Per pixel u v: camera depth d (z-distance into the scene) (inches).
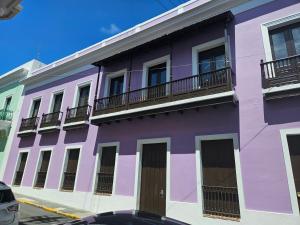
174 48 438.0
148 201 386.0
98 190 454.0
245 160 308.5
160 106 384.5
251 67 341.7
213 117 352.8
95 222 133.1
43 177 573.6
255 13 364.5
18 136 681.6
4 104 807.1
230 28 381.1
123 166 428.5
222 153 336.8
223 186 321.4
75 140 536.7
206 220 312.8
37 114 671.8
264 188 286.2
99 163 474.0
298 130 282.5
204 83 380.2
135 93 459.5
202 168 345.7
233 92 324.8
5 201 250.4
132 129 441.4
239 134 323.0
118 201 409.7
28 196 561.3
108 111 460.1
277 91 297.3
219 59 384.8
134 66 487.8
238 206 300.7
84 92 582.2
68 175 522.3
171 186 358.6
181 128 379.6
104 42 577.6
